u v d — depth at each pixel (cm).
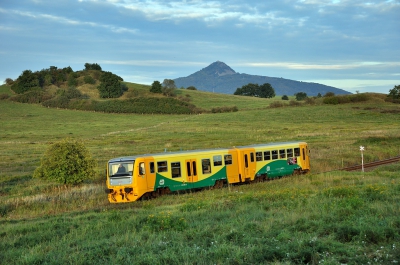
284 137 6341
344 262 1009
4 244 1480
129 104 12756
